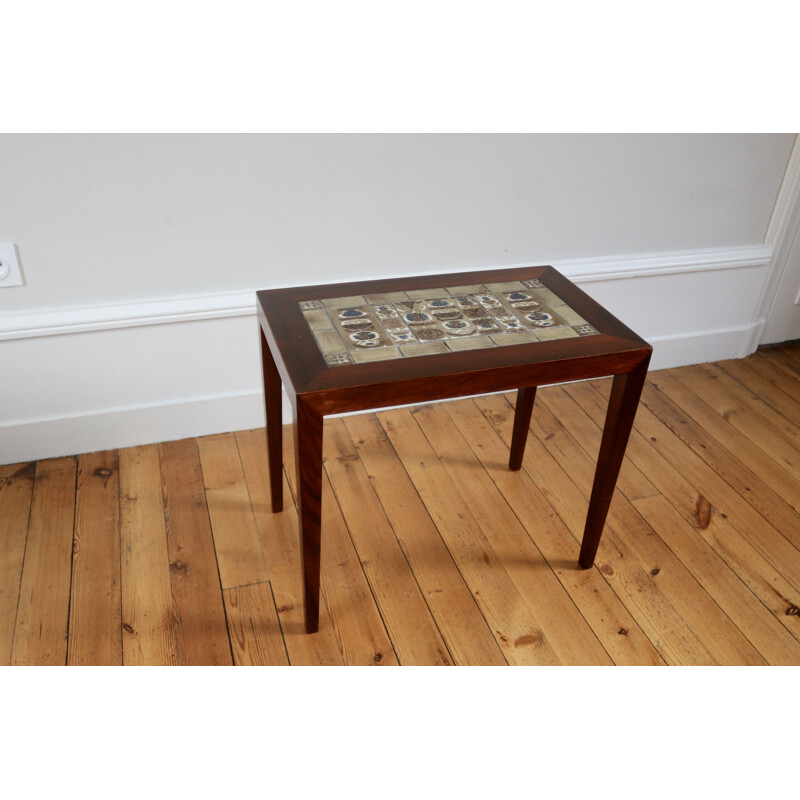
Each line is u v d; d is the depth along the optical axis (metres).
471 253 2.49
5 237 1.94
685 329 2.97
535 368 1.59
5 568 1.92
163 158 1.98
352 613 1.85
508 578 1.96
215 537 2.06
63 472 2.26
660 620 1.86
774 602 1.92
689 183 2.62
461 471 2.35
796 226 2.86
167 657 1.72
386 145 2.18
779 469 2.42
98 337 2.16
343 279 2.38
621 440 1.76
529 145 2.33
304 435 1.49
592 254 2.66
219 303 2.23
